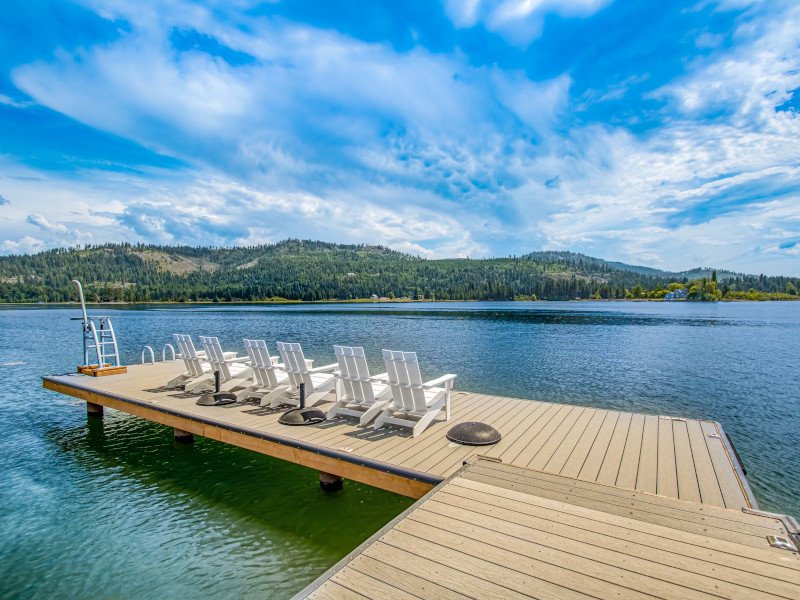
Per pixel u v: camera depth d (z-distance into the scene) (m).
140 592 4.20
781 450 8.53
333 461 5.59
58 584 4.32
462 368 18.03
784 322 50.38
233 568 4.59
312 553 4.88
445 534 3.34
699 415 11.00
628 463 5.30
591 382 15.09
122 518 5.64
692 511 3.83
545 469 5.09
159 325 45.06
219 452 7.96
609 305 124.56
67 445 8.32
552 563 2.94
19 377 15.64
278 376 9.09
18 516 5.68
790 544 3.19
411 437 6.24
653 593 2.60
